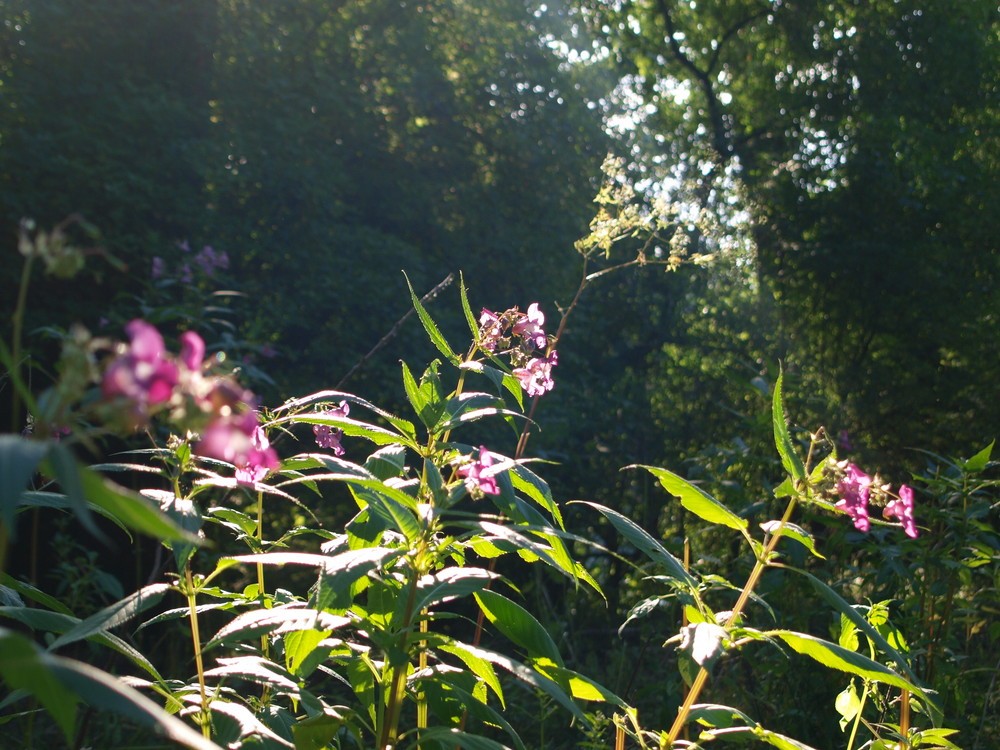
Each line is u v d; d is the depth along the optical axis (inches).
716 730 79.3
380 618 85.7
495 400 92.6
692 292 526.9
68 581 185.9
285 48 354.6
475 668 83.8
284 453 239.0
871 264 482.9
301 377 309.0
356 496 81.7
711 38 601.6
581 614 258.8
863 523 78.4
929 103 542.9
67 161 271.4
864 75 547.2
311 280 316.8
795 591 166.4
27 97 278.7
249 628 69.7
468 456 78.8
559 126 429.4
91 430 43.4
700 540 208.5
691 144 591.8
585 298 472.1
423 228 378.9
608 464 413.4
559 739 172.7
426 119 401.7
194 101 321.4
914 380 486.3
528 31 445.7
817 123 544.4
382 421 312.7
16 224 269.1
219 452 47.5
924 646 144.0
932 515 159.2
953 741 139.1
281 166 323.0
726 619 82.7
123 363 42.6
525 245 392.5
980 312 494.0
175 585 78.4
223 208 321.4
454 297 372.8
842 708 103.3
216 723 74.0
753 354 520.1
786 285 529.7
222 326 294.4
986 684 166.2
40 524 248.5
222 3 341.4
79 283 281.3
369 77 390.3
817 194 515.2
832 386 497.4
